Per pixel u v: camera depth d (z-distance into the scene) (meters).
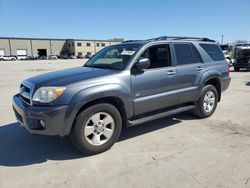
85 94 3.77
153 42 4.77
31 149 4.34
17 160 3.94
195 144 4.40
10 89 10.99
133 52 4.55
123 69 4.31
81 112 3.83
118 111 4.22
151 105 4.62
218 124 5.47
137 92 4.39
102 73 4.18
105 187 3.16
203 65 5.64
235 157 3.88
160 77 4.71
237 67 18.31
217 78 5.97
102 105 4.00
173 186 3.14
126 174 3.45
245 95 8.79
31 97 3.81
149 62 4.32
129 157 3.95
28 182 3.31
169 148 4.25
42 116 3.62
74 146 4.27
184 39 5.51
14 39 83.19
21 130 5.29
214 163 3.70
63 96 3.67
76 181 3.31
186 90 5.21
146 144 4.44
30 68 27.59
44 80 3.96
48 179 3.37
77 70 4.64
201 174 3.40
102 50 5.61
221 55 6.30
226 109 6.76
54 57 75.69
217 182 3.21
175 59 5.08
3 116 6.38
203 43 5.85
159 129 5.19
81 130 3.85
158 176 3.38
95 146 4.02
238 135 4.80
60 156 4.05
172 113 5.06
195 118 5.91
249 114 6.24
